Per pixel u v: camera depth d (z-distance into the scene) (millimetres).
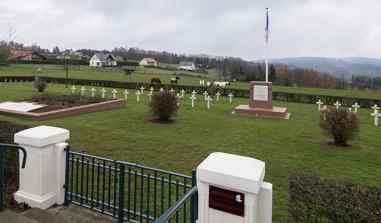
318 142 12531
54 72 66812
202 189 3559
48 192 5410
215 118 17984
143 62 118750
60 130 5586
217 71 85938
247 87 42688
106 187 6695
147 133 13102
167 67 107562
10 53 24328
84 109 17938
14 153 6316
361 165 9492
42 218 4910
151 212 5605
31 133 5348
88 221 5023
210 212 3543
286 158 10055
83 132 12758
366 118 20688
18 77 46188
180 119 17078
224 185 3416
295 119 18797
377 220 3689
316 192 4578
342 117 11898
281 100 32531
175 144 11352
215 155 3920
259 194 3568
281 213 5883
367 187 5082
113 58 113688
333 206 3996
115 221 5070
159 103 15938
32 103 18516
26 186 5418
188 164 8953
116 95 30406
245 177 3330
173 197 6363
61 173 5504
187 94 34125
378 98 30344
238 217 3410
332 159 10086
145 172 7879
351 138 11969
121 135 12469
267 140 12695
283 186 7387
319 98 30297
